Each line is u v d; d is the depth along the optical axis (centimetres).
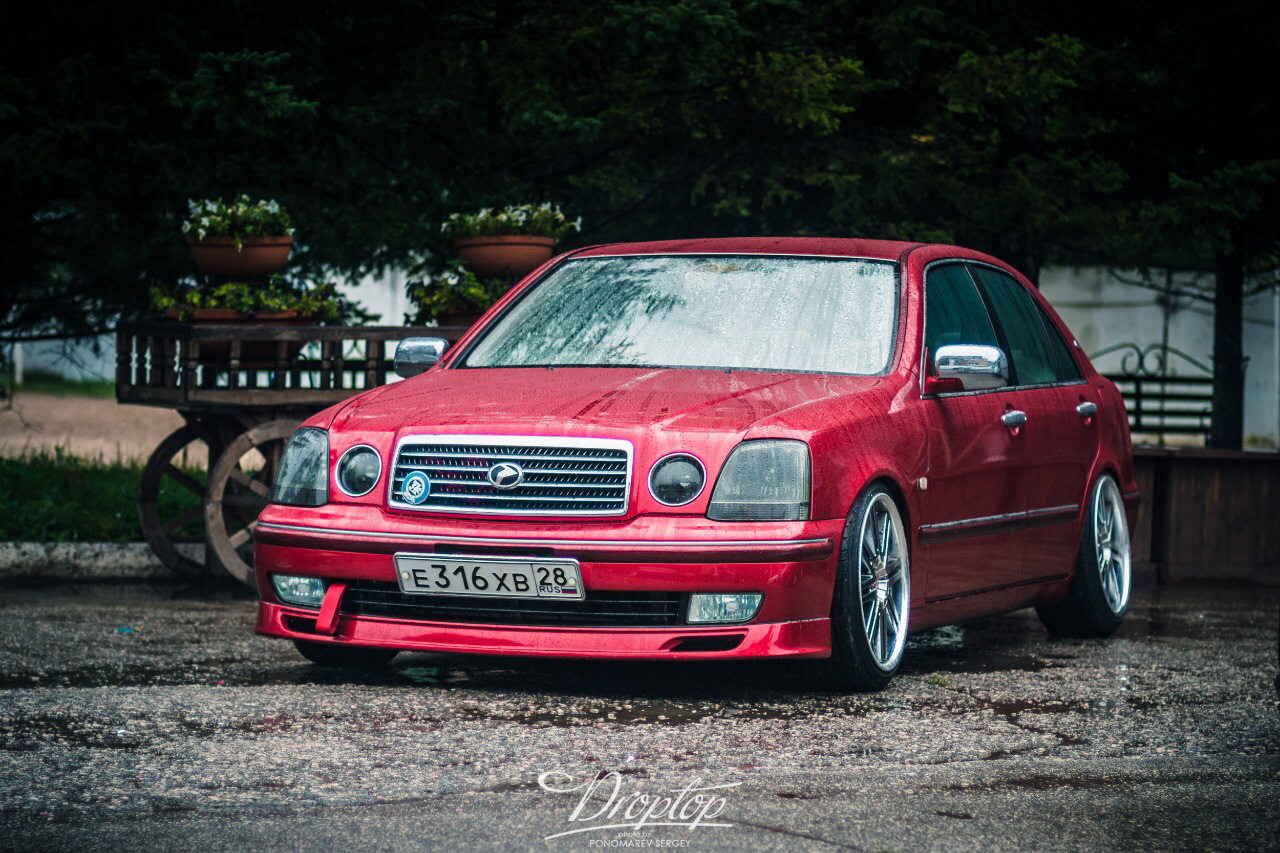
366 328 969
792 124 1239
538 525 571
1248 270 1930
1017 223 1298
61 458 1450
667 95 1274
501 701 577
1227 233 1305
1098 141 1377
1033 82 1220
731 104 1275
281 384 955
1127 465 852
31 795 439
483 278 1065
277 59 1062
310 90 1174
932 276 717
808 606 572
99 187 1141
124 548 1036
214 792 443
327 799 436
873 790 453
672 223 1370
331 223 1177
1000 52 1294
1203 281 2841
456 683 619
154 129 1140
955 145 1303
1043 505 748
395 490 592
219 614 836
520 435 579
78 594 934
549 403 600
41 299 1336
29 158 1062
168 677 631
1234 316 1662
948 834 411
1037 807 440
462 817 420
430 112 1195
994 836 411
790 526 568
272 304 955
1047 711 581
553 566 563
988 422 699
